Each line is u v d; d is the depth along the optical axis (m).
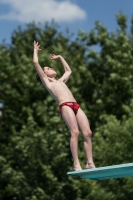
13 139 39.91
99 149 35.88
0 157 39.81
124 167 15.60
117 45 44.47
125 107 37.66
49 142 39.75
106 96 44.44
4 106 44.88
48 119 40.84
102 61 45.91
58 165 39.91
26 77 43.53
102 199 34.84
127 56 43.03
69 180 39.72
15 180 39.59
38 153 39.22
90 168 16.86
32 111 42.03
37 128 40.50
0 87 44.44
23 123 43.62
